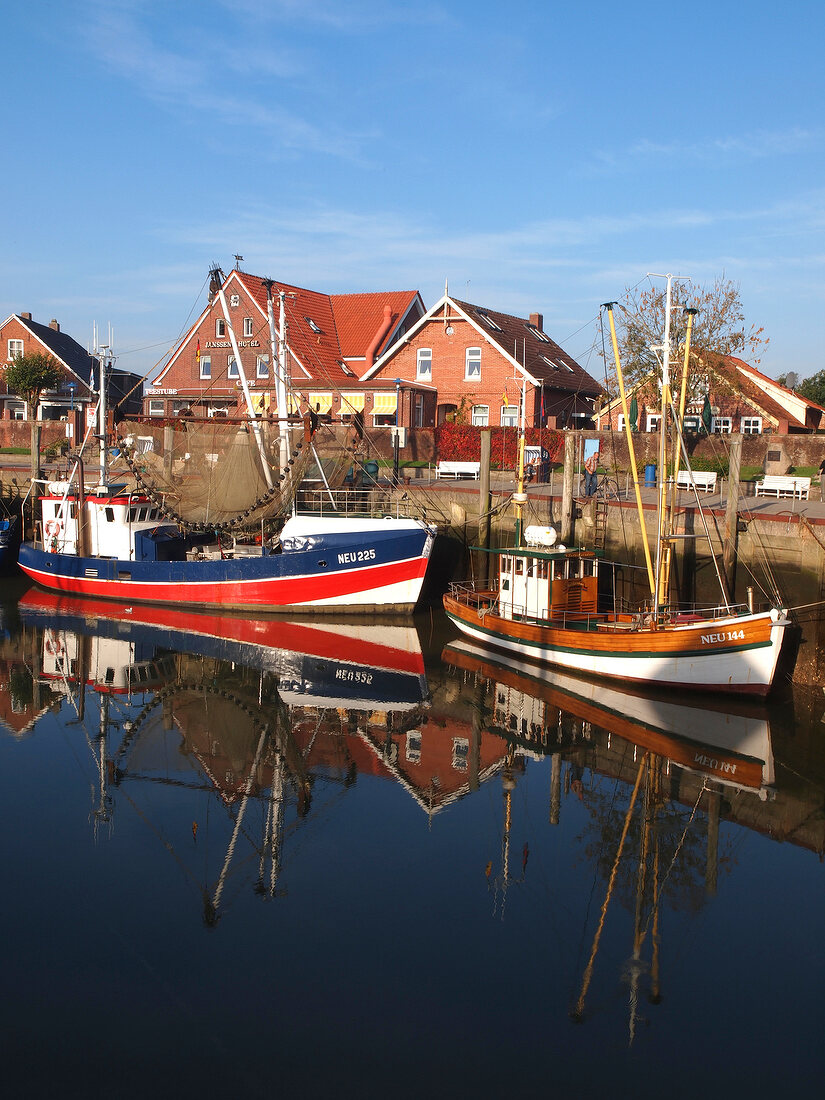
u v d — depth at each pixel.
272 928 10.23
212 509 28.17
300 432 28.94
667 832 12.77
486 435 25.94
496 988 9.23
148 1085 7.82
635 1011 8.84
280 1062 8.12
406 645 23.05
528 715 17.66
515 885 11.26
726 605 19.08
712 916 10.64
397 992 9.05
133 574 28.20
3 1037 8.42
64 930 10.16
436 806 13.56
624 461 32.66
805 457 30.56
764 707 17.81
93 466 38.97
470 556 27.09
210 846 12.26
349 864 11.81
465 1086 7.85
